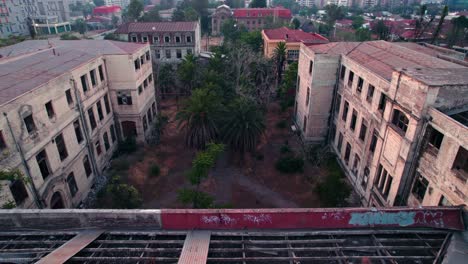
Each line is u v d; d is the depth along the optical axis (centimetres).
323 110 3338
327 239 1259
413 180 1884
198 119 3078
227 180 3023
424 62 2375
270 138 3872
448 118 1558
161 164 3256
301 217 1299
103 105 3167
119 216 1282
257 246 1226
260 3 13275
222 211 1284
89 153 2822
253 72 4847
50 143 2236
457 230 1333
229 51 5616
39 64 2634
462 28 6994
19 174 1791
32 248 1201
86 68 2780
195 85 4569
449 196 1562
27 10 11056
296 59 6244
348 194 2617
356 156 2734
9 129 1845
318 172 3122
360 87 2675
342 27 10500
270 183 2986
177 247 1220
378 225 1323
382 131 2159
